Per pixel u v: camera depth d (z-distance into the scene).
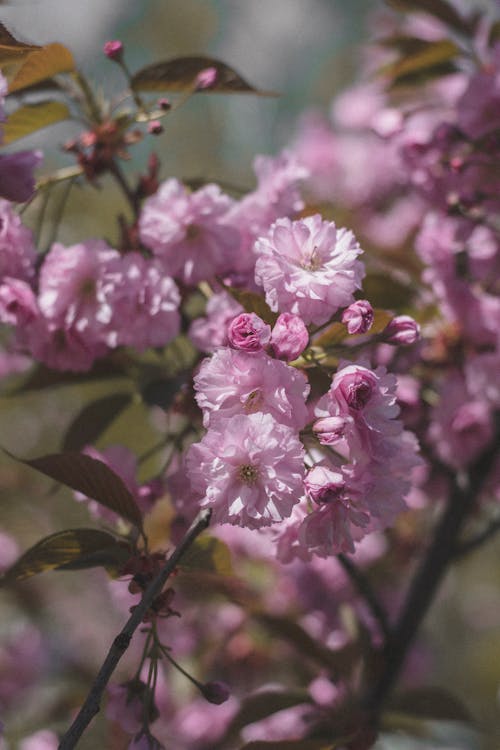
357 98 1.48
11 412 1.59
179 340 1.02
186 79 0.92
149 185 0.95
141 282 0.88
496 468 1.13
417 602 1.08
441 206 1.08
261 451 0.72
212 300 0.87
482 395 1.05
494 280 1.08
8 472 1.44
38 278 0.90
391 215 1.46
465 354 1.07
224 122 2.17
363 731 0.95
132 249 0.93
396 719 1.09
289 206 0.91
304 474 0.74
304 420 0.74
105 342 0.91
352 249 0.77
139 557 0.80
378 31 1.75
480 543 1.10
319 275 0.76
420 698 1.04
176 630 1.28
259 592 1.26
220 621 1.27
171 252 0.90
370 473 0.76
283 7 2.79
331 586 1.24
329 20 2.78
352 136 1.57
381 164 1.45
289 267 0.76
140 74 0.92
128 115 0.94
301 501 0.79
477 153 1.04
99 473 0.79
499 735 1.54
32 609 1.55
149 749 0.79
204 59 0.91
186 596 1.06
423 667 1.38
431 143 1.06
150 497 0.89
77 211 1.43
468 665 1.88
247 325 0.74
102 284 0.88
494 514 1.24
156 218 0.89
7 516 1.45
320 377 0.79
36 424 1.60
